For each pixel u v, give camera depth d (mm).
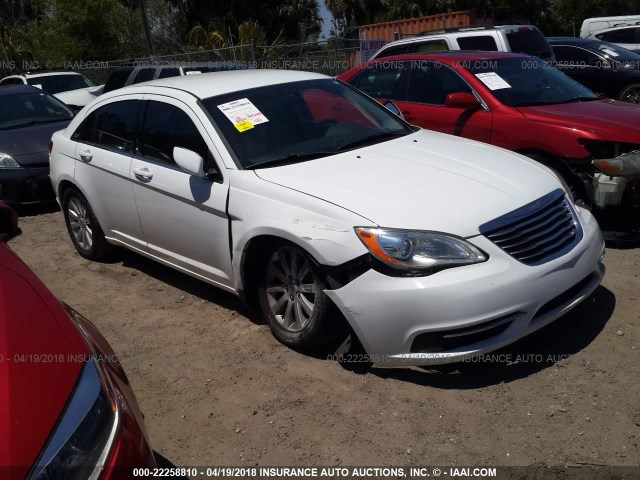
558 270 3615
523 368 3688
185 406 3604
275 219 3830
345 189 3793
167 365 4039
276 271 4047
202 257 4520
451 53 7152
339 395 3572
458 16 19484
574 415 3256
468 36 10484
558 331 4059
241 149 4309
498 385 3549
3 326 2332
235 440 3289
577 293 3879
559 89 6531
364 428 3287
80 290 5379
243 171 4148
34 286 2672
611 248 5438
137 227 5078
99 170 5328
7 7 33969
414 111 6801
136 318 4754
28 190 7938
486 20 19828
